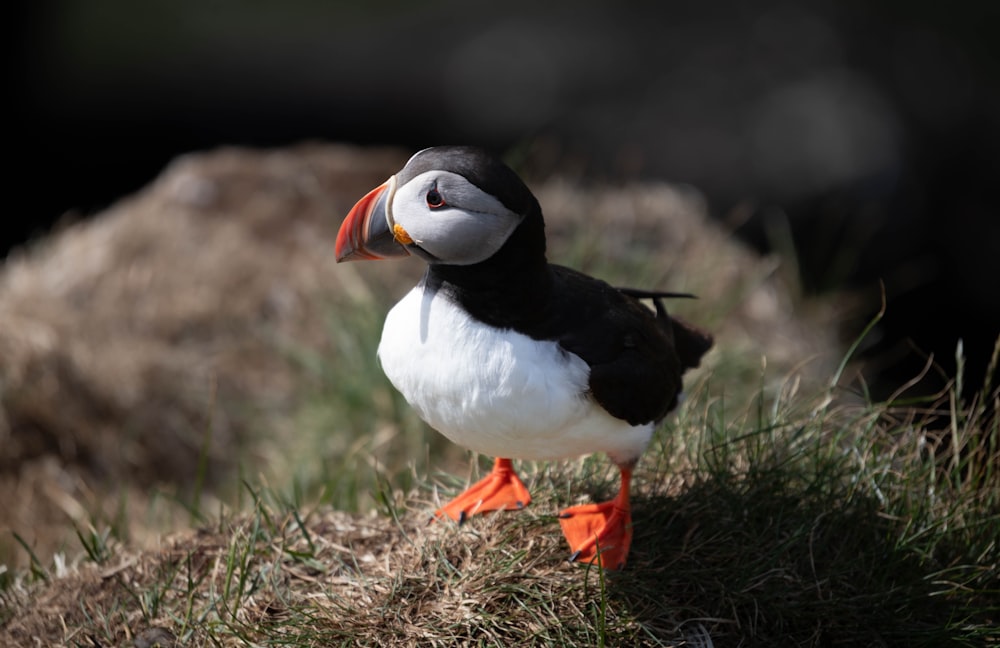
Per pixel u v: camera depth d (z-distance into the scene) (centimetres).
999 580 625
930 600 601
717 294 1100
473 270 508
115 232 1214
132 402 991
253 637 555
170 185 1271
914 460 692
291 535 636
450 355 518
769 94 2080
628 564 584
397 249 527
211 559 629
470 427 530
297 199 1239
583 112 2225
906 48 2053
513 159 1232
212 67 2389
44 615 606
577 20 2445
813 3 2164
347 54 2498
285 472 913
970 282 1741
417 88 2425
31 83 2152
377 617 552
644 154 2045
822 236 1781
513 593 557
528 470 677
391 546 614
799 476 648
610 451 563
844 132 1917
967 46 2034
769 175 1922
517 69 2373
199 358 1056
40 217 2016
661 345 570
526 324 517
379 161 1312
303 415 971
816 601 571
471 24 2541
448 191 496
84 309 1102
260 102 2348
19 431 939
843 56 2081
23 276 1163
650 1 2397
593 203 1229
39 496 920
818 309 1201
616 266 1097
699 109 2122
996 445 732
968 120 1952
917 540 630
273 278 1138
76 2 2402
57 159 2112
